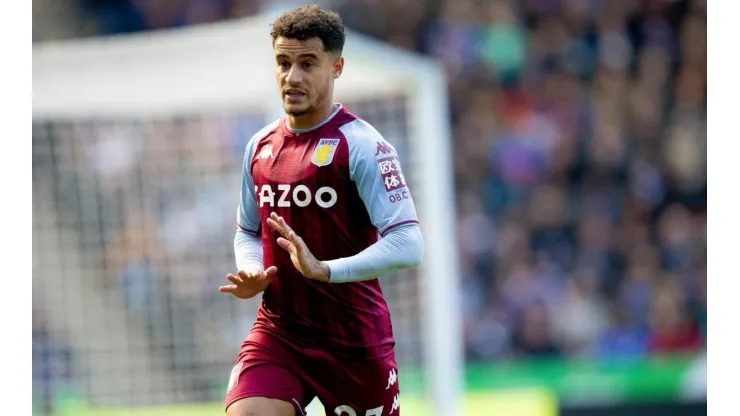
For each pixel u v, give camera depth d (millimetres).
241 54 29359
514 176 54281
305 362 15922
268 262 15914
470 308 49344
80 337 37312
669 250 52250
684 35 59344
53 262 37688
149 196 40406
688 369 40688
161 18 58406
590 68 58375
